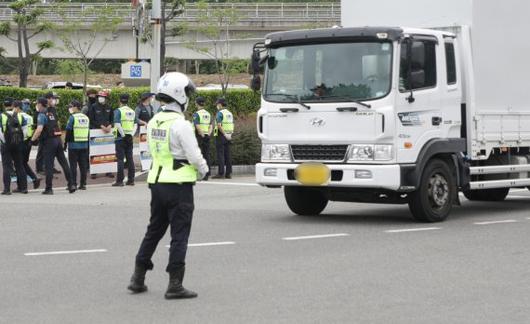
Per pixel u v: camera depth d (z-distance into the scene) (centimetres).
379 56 2017
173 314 1186
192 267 1525
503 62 2284
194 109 6538
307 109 2078
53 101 2931
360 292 1324
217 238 1867
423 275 1460
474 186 2230
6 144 2903
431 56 2105
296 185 2097
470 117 2198
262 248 1733
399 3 2303
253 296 1297
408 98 2033
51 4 8519
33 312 1197
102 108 3362
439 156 2156
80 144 3006
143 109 3497
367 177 2005
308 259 1608
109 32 10081
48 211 2380
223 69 9131
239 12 9262
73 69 10912
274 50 2141
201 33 9162
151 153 1302
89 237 1888
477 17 2211
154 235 1311
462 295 1306
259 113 2153
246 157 3847
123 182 3216
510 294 1316
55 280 1412
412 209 2114
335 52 2064
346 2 2394
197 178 1293
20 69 8281
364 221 2169
